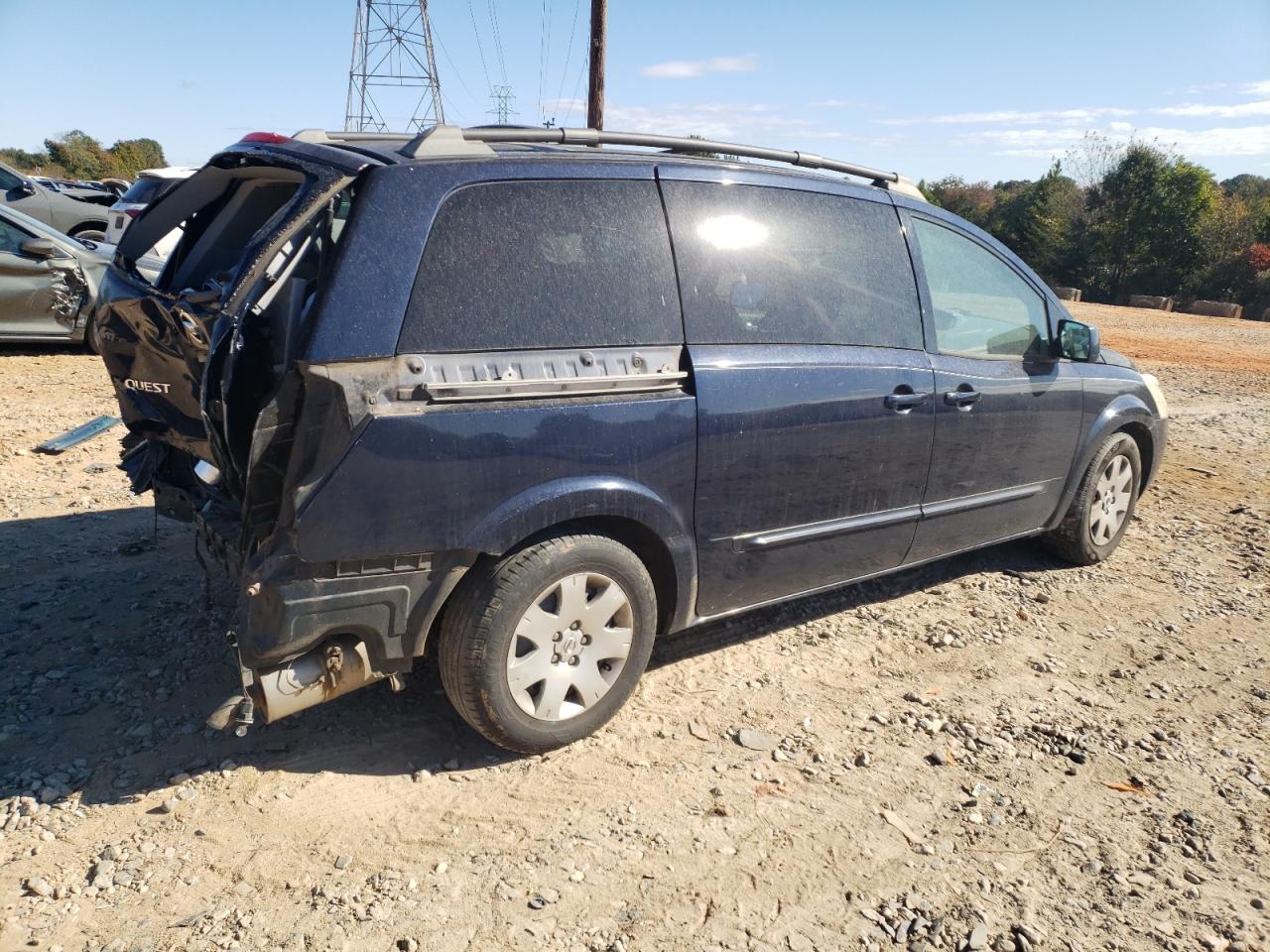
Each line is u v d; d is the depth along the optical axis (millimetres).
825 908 2809
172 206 3936
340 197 3051
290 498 2836
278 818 3043
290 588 2863
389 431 2863
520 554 3211
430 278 3016
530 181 3273
